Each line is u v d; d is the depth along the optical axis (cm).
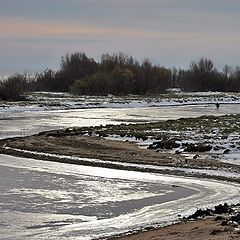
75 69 17225
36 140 5194
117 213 2391
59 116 8675
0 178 3259
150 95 15688
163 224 2144
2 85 12050
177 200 2661
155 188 2984
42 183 3106
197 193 2834
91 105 11306
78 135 5597
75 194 2800
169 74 19125
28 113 9325
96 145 4822
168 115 9119
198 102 13288
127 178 3309
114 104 11650
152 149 4544
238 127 6184
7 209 2447
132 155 4238
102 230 2092
